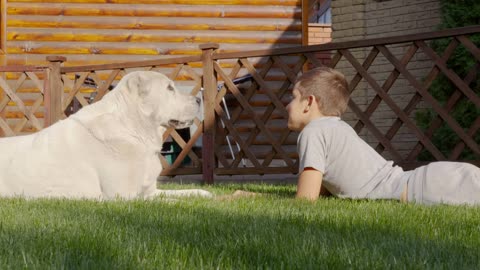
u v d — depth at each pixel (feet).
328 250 7.17
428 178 12.66
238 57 22.76
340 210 11.04
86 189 14.46
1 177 14.66
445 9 28.25
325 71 13.65
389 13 34.68
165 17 32.37
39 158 14.65
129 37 32.19
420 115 28.86
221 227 8.92
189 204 12.58
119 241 7.75
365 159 13.15
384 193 12.94
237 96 23.06
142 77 14.79
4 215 10.36
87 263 6.37
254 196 14.96
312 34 54.34
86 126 14.67
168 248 7.28
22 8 31.65
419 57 33.42
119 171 14.39
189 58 23.35
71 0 31.91
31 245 7.54
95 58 32.01
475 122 19.24
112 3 32.14
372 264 6.41
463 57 26.58
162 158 23.54
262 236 8.19
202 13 32.40
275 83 31.99
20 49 31.63
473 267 6.39
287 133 22.65
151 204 12.33
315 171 12.85
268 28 32.58
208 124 23.11
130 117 14.69
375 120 34.99
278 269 6.24
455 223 9.57
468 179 12.34
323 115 13.56
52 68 24.80
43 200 13.15
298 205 11.96
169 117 14.93
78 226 9.06
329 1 59.93
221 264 6.39
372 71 35.27
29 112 24.86
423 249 7.29
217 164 24.04
